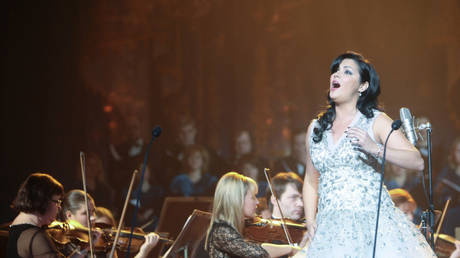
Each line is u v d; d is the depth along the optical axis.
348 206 4.81
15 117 17.97
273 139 19.55
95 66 19.16
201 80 19.91
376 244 4.68
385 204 4.88
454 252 7.31
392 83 19.12
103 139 18.69
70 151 18.38
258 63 19.95
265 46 19.97
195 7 19.94
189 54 19.91
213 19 20.05
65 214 7.08
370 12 19.44
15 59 18.19
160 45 19.80
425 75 18.80
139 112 19.30
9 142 17.80
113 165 16.81
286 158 14.90
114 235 7.21
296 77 19.78
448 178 12.92
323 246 4.73
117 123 18.97
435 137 18.36
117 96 19.20
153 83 19.59
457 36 18.45
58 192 6.27
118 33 19.45
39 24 18.52
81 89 18.86
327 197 4.94
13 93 18.06
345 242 4.66
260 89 19.84
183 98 19.70
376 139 5.01
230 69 20.00
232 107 19.88
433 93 18.66
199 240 6.93
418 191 12.10
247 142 15.58
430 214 5.54
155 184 14.66
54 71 18.56
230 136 19.73
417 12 18.98
